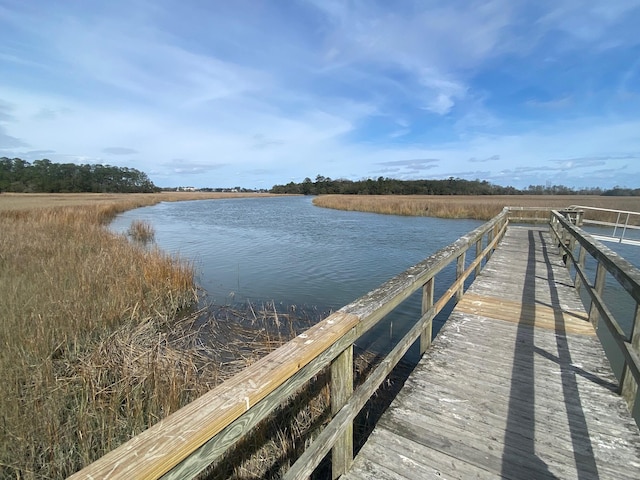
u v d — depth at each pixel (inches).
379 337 208.7
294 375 44.8
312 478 102.3
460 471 68.8
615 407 89.7
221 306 275.1
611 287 328.2
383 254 482.9
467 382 102.3
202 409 32.5
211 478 91.9
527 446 75.7
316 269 401.4
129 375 138.2
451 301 278.5
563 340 131.1
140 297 244.2
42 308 198.1
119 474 24.5
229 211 1450.5
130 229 695.1
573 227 200.7
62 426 108.6
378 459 72.2
